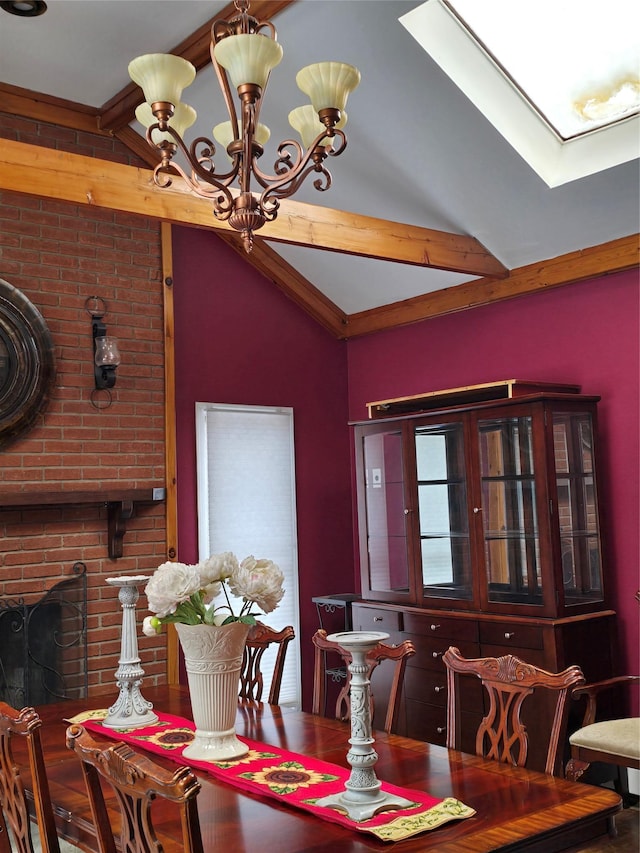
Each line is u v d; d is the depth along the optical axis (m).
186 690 3.59
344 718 3.12
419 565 4.89
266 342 5.69
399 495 5.07
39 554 4.46
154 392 4.96
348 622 5.37
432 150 4.30
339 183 4.84
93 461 4.69
